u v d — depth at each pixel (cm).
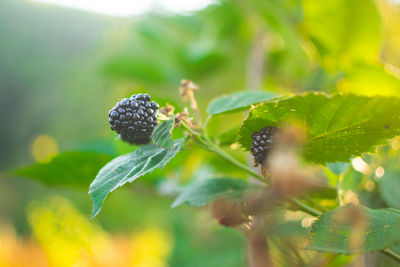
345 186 31
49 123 450
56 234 90
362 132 24
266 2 44
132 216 163
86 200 186
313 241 22
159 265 110
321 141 25
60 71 490
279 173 22
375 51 41
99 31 560
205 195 28
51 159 35
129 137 26
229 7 51
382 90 38
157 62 57
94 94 251
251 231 27
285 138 24
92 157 35
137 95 26
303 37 45
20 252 89
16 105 509
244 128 25
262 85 48
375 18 40
